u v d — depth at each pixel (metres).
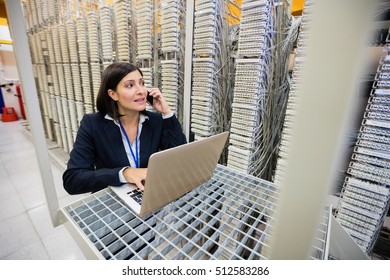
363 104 0.86
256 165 1.24
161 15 1.37
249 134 1.15
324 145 0.23
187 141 1.39
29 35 3.47
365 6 0.18
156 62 1.60
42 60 3.26
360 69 0.20
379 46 0.78
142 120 1.16
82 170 0.95
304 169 0.25
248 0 1.01
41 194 2.30
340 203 0.98
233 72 1.37
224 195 0.76
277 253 0.31
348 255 0.84
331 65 0.20
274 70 1.16
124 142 1.12
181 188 0.71
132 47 1.74
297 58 0.94
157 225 0.60
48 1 2.64
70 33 2.37
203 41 1.19
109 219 0.63
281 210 0.28
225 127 1.41
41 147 0.75
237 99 1.15
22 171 2.85
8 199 2.22
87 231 0.57
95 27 2.01
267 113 1.18
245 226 0.69
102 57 2.11
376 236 0.96
